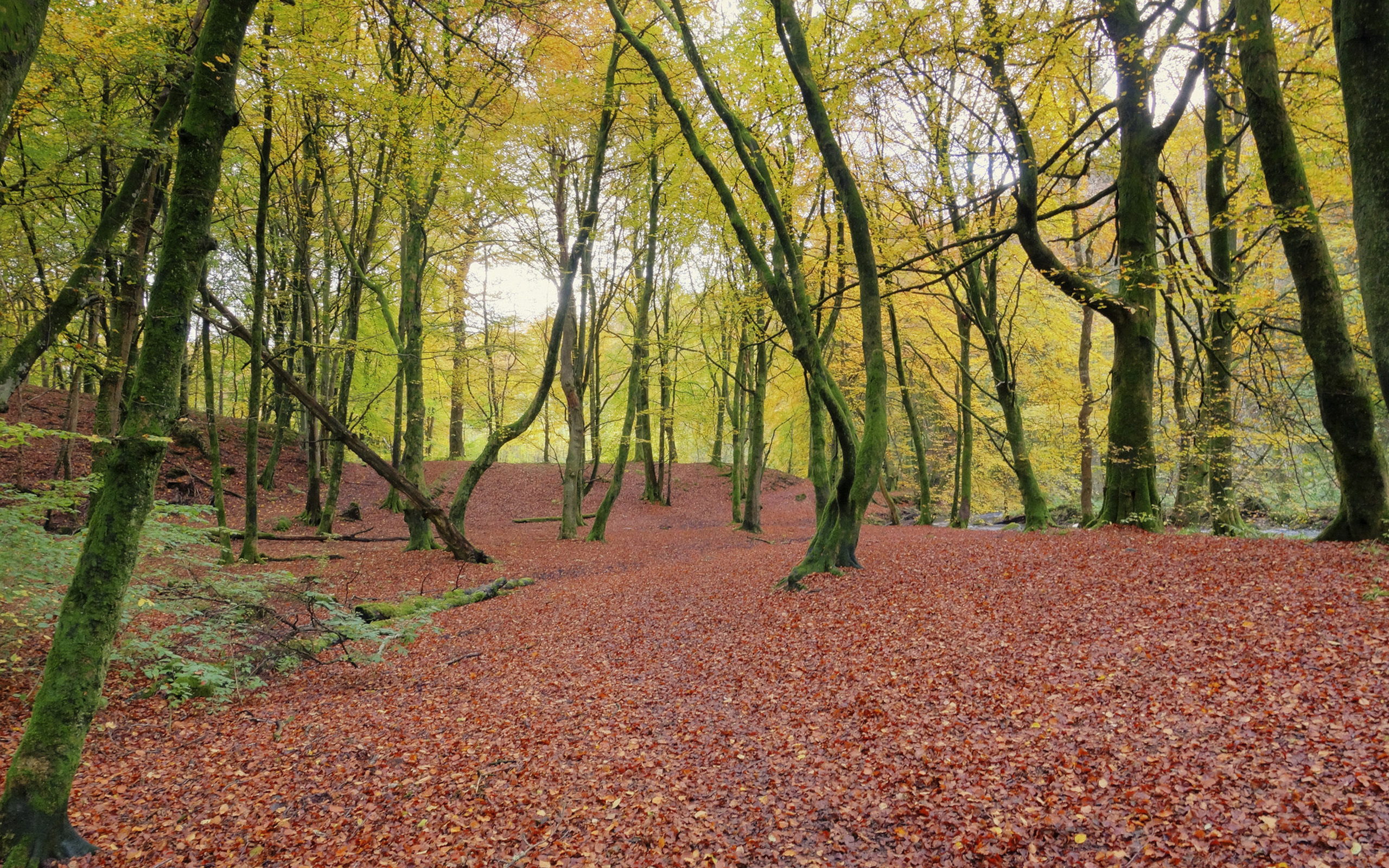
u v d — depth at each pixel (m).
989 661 6.16
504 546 19.22
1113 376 12.48
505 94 14.60
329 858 4.32
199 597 8.12
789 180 13.41
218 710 6.93
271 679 8.05
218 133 4.40
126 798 5.08
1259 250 13.33
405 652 9.17
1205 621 6.07
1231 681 4.90
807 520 28.98
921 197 15.52
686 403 32.69
